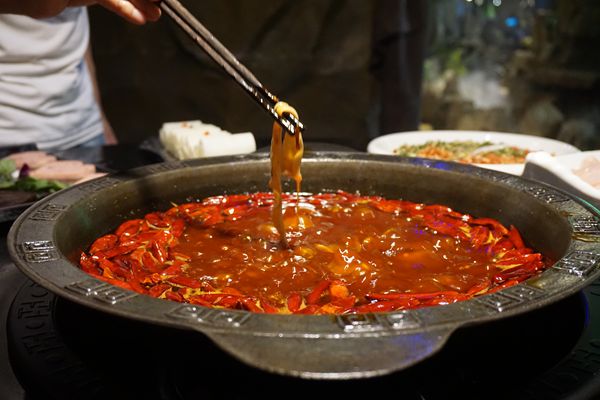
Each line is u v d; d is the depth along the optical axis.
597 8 8.30
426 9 5.63
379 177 2.09
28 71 3.35
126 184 1.83
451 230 1.77
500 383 1.17
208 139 3.01
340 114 6.39
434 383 1.15
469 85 10.27
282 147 1.67
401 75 5.71
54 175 2.80
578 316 1.40
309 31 6.02
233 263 1.57
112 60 5.87
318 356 0.88
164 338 1.14
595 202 1.94
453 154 3.22
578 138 8.02
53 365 1.20
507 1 10.51
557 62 8.94
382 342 0.91
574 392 1.11
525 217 1.70
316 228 1.80
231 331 0.93
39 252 1.25
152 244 1.66
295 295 1.36
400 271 1.53
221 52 1.61
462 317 0.98
